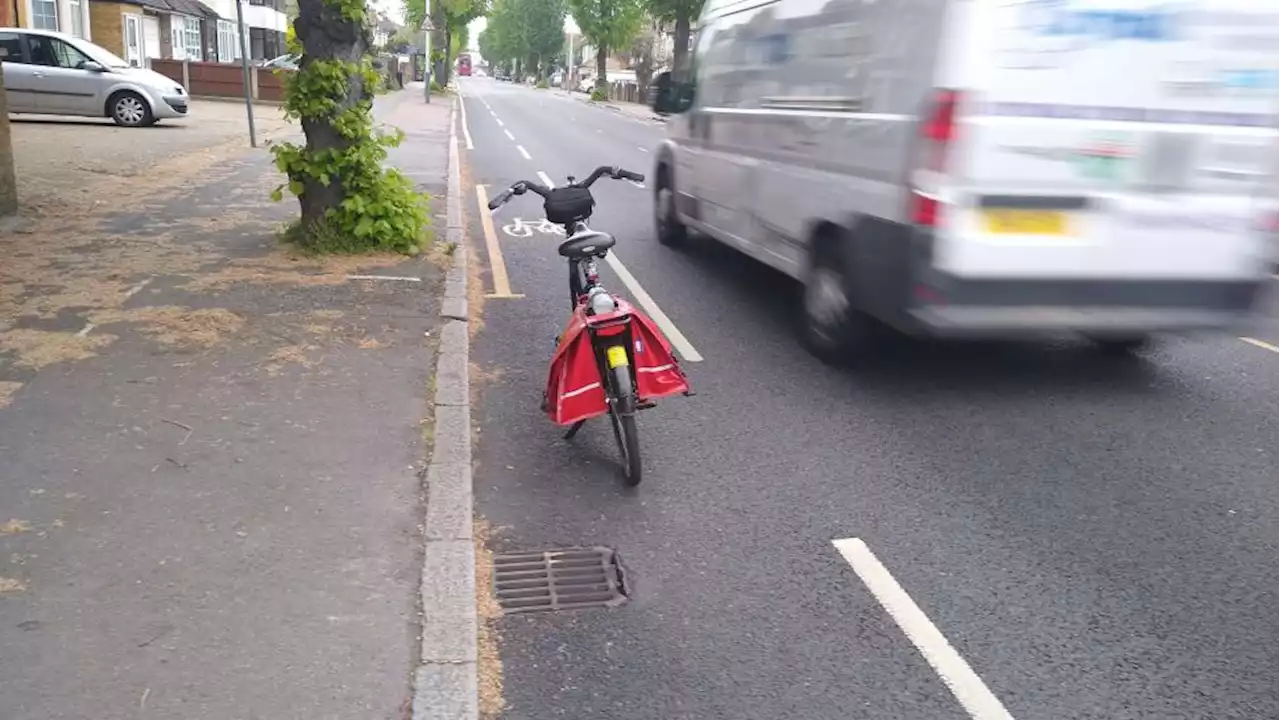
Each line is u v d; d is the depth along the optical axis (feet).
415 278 28.78
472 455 17.87
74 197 39.99
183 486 15.33
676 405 20.54
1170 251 19.30
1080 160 18.47
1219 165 19.21
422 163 60.95
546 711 11.00
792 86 24.44
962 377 22.57
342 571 13.19
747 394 21.24
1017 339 25.54
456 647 11.67
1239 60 18.89
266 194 42.80
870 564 14.30
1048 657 12.17
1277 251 20.02
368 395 19.45
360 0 30.09
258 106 102.42
